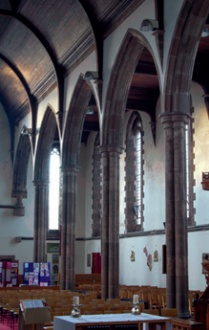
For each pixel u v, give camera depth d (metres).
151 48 20.00
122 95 23.98
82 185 41.81
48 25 28.25
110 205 23.88
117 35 23.19
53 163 41.03
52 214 40.41
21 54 32.66
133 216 34.12
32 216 40.69
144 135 33.12
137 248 32.41
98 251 38.81
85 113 29.39
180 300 17.66
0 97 40.97
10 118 41.12
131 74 23.67
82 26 25.77
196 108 27.52
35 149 34.84
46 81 32.25
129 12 21.98
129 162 34.94
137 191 34.03
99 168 40.16
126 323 10.09
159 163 31.08
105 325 10.09
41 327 13.49
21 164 40.22
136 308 11.34
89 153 41.75
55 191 40.81
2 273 33.25
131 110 34.81
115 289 23.28
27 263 32.22
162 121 18.91
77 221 41.34
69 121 29.39
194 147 27.53
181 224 18.14
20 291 25.50
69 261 29.14
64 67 29.61
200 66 25.89
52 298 21.36
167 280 18.11
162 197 30.39
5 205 39.94
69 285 28.88
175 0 18.58
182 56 18.59
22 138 39.09
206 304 13.10
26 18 29.19
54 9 26.59
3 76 37.22
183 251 17.98
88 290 30.19
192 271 26.41
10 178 40.59
